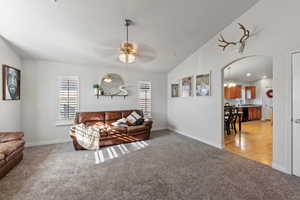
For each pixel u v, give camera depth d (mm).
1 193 1892
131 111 4902
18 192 1915
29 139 3861
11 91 3291
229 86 7633
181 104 4992
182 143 3975
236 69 6152
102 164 2736
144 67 5078
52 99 4102
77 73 4402
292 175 2295
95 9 2461
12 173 2395
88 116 4219
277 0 2428
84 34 3084
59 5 2328
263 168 2547
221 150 3426
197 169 2533
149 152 3334
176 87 5242
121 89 5000
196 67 4246
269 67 5914
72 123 4316
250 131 5312
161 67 5184
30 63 3869
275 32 2455
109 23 2818
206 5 2637
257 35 2717
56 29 2875
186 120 4770
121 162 2820
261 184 2078
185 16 2840
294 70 2252
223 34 3377
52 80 4105
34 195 1860
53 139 4117
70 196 1848
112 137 3809
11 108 3320
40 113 3975
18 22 2625
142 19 2791
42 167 2613
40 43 3281
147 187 2033
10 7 2293
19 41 3154
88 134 3520
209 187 2025
